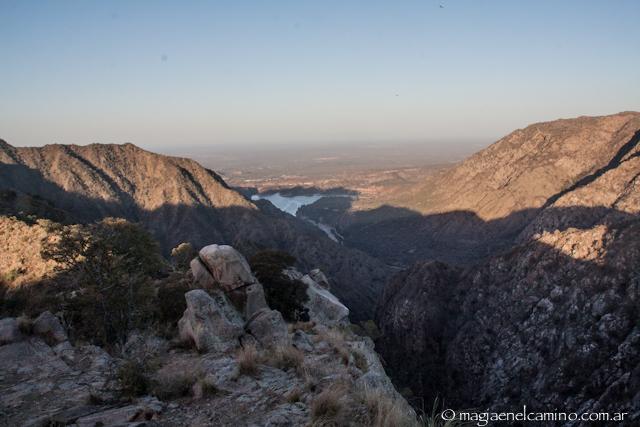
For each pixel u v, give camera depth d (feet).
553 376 163.22
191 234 507.30
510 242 563.48
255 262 99.66
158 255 77.20
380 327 318.24
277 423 19.54
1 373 27.84
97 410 21.66
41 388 25.25
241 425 19.83
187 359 34.40
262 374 27.76
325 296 95.96
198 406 22.39
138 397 23.57
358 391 21.30
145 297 55.26
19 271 84.02
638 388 118.32
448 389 232.12
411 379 252.01
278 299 89.81
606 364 142.82
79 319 53.36
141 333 45.29
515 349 204.23
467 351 238.68
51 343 34.30
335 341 41.75
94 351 32.71
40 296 73.77
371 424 18.48
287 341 39.55
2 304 73.31
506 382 192.54
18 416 21.38
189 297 41.19
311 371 27.58
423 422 18.48
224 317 40.75
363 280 475.72
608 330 157.28
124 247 65.26
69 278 69.82
